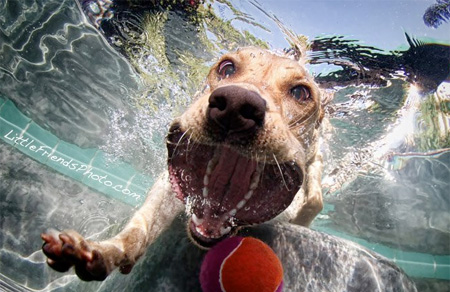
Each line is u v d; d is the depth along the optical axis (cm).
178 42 50
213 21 49
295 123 29
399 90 52
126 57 51
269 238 30
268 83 28
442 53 52
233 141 22
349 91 50
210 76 31
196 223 25
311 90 30
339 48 49
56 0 50
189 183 26
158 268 29
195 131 23
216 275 22
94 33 50
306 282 28
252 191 25
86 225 46
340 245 30
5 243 41
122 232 26
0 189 46
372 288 28
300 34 49
